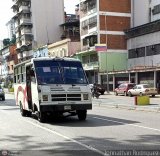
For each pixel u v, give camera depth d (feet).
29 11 310.04
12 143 33.30
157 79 152.76
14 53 363.76
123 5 206.90
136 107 71.41
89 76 217.56
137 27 184.44
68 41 232.53
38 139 35.37
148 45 178.70
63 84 49.83
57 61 52.11
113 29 204.54
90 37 211.00
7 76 386.52
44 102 48.73
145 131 38.29
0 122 53.36
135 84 148.46
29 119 57.57
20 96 66.08
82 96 49.85
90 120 52.24
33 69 51.88
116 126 43.52
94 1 205.98
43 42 299.79
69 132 39.75
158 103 90.84
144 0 200.85
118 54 203.51
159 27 167.02
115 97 136.36
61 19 306.55
